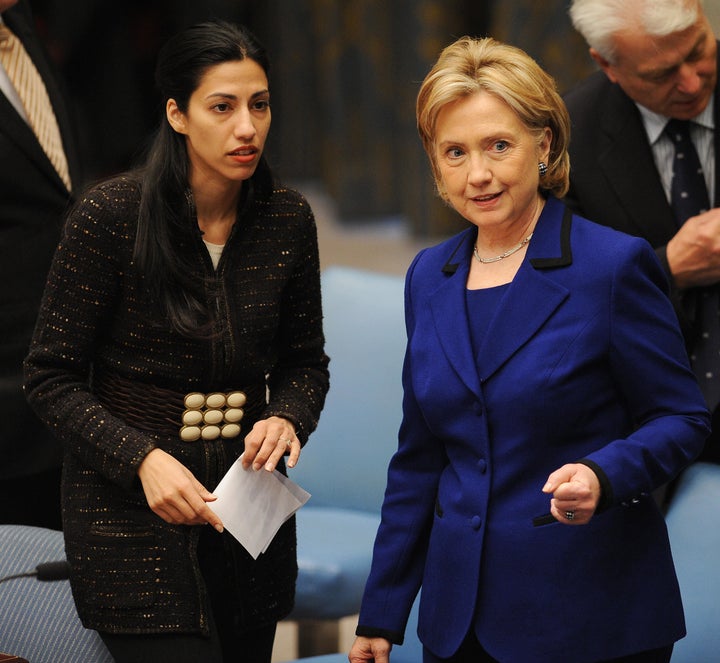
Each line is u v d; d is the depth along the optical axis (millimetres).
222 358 9000
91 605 8977
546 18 23641
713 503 10984
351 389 13703
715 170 11461
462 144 7887
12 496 12562
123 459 8664
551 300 7906
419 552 8852
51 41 26422
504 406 7957
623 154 11688
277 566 9547
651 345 7820
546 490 7406
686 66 10906
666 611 7957
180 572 8906
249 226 9141
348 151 28469
